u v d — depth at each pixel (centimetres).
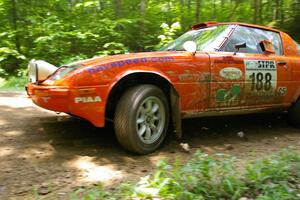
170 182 274
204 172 282
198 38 465
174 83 381
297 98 508
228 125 521
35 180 302
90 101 346
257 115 595
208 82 404
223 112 428
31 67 401
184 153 385
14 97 707
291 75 491
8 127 462
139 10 1346
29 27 1230
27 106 604
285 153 380
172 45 482
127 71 357
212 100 412
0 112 549
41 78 387
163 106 386
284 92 486
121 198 265
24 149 379
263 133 489
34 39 1231
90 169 330
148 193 264
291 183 299
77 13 1266
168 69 377
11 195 273
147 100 368
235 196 265
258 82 450
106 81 350
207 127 502
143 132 369
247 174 299
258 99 457
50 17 1177
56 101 344
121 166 339
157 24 1338
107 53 1138
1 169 324
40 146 390
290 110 514
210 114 418
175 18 1401
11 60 1198
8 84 1007
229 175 290
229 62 421
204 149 402
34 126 469
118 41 1219
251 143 436
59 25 1177
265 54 471
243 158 373
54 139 416
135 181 303
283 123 552
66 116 527
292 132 501
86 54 1216
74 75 343
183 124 508
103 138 425
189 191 271
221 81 414
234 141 442
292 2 1323
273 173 298
